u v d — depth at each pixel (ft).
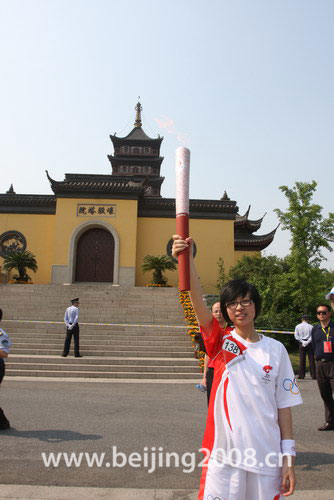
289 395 6.88
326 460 14.92
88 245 82.99
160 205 86.53
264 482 6.24
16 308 53.57
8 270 76.07
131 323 50.49
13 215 85.71
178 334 43.78
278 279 53.93
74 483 12.40
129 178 89.15
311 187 51.03
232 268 67.62
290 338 48.55
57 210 80.89
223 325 13.53
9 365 33.96
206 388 15.19
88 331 43.68
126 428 18.57
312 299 49.96
